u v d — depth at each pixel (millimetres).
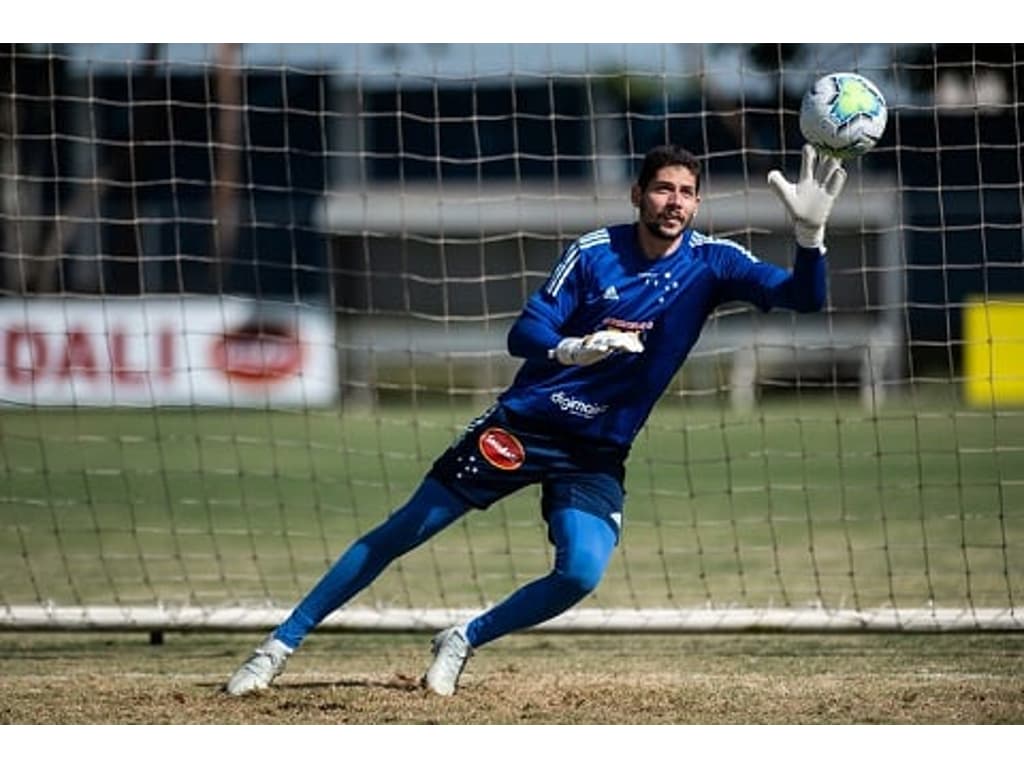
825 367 108375
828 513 56688
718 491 63156
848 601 40688
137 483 65500
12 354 92875
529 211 120250
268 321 97688
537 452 28266
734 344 108875
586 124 120125
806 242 26969
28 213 105250
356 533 53500
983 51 76562
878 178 107000
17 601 41344
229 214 114000
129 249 109250
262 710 28562
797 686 30859
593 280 27594
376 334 116250
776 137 103750
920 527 53062
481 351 114562
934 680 31422
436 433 85500
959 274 107375
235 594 42312
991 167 105875
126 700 29500
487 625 29359
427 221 119875
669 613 34906
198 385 95938
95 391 94125
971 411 91688
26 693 30188
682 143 110938
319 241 119250
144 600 41500
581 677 31797
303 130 118125
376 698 29438
